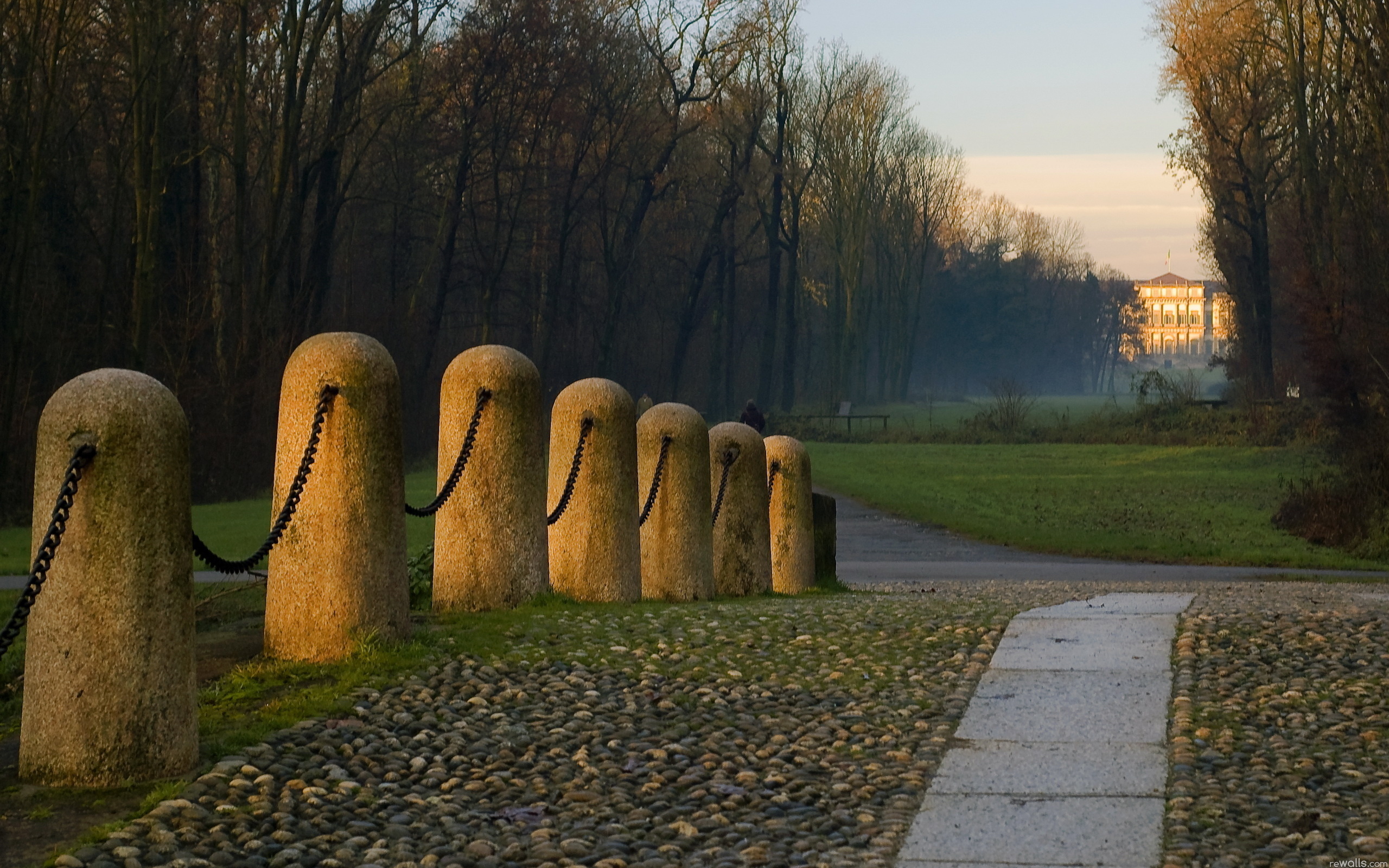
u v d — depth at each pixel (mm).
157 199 30500
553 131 54875
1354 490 24594
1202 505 31609
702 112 62781
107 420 5695
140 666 5754
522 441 10219
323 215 40438
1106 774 6188
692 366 79625
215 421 32844
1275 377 56750
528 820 5652
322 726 6645
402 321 44156
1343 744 6613
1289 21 43312
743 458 13859
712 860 5207
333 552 7926
